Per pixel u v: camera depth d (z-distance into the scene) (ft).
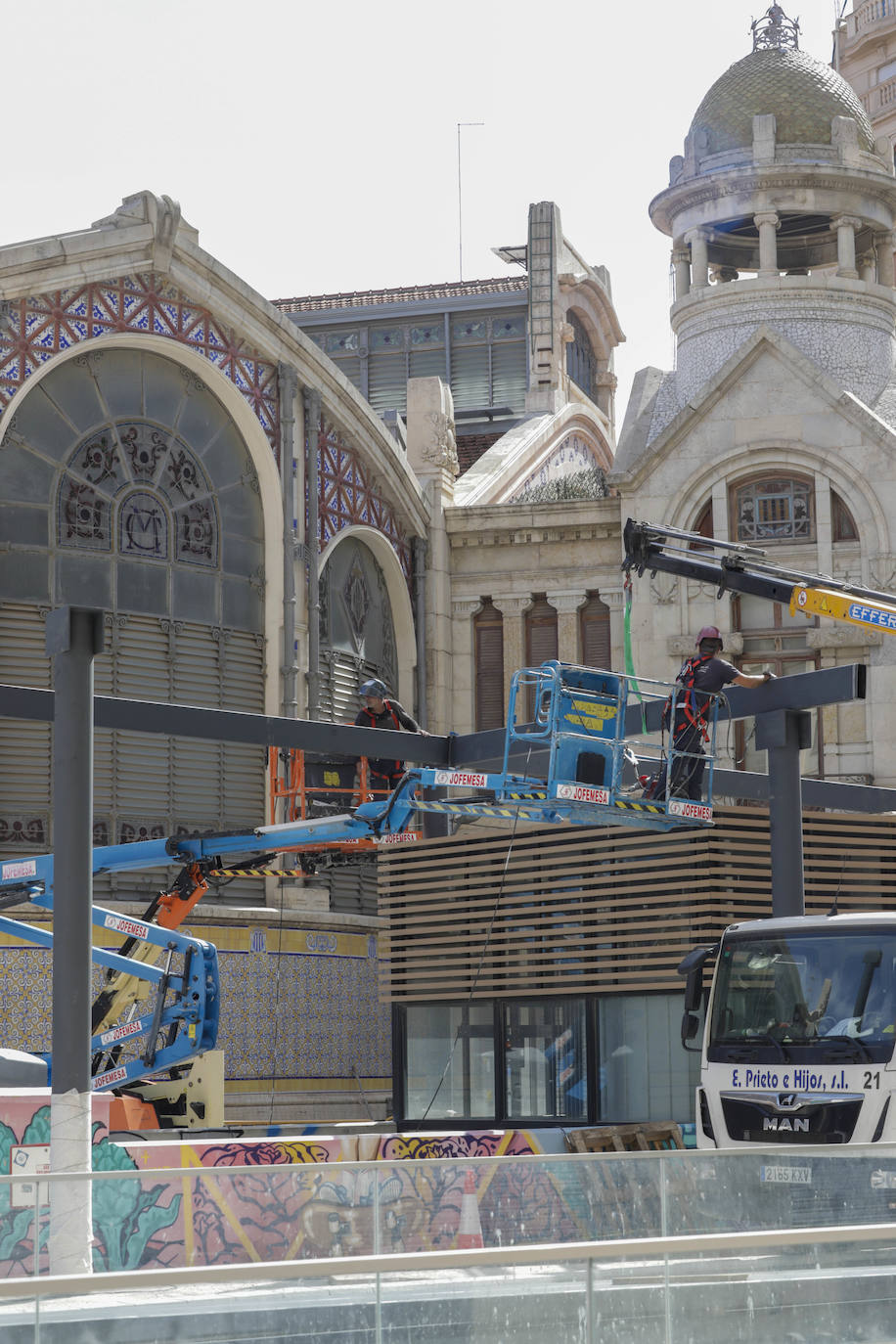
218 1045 114.73
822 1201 45.50
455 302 190.90
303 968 120.37
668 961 85.71
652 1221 44.96
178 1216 43.55
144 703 75.51
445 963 94.38
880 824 91.20
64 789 59.67
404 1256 34.45
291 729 79.92
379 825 80.02
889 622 78.59
